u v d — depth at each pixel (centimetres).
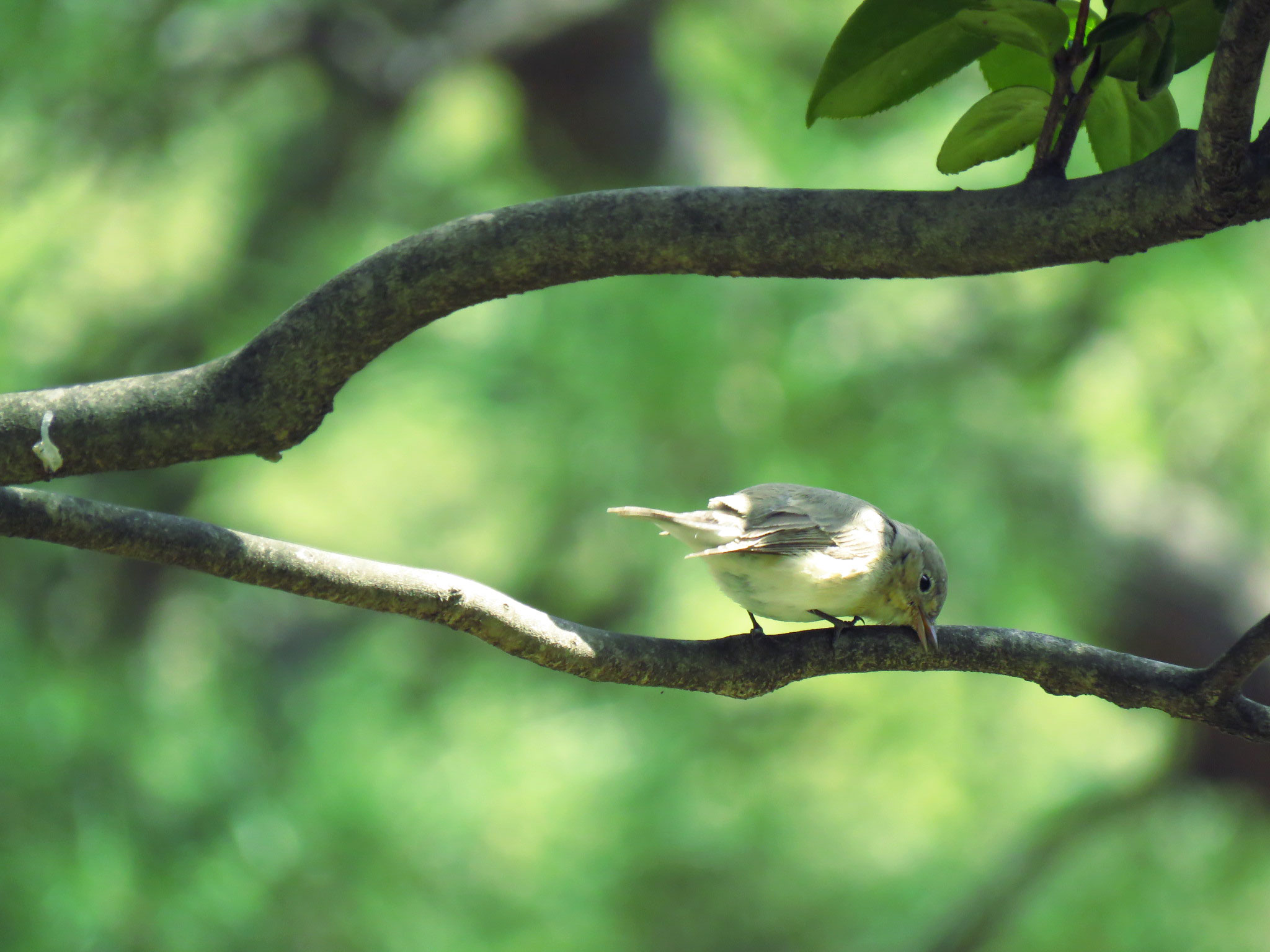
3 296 1339
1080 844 1186
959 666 407
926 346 1180
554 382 1324
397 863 1151
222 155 1611
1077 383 1119
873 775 1270
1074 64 306
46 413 329
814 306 1195
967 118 344
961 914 1188
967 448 1113
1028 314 1165
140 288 1508
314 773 1217
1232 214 291
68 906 958
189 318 1495
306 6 1562
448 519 1510
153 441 332
